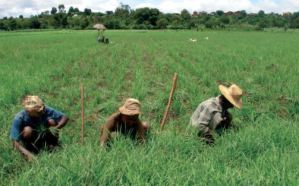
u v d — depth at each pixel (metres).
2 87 12.35
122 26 118.75
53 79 15.75
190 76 16.61
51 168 5.82
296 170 5.83
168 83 14.70
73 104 11.47
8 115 9.65
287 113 10.72
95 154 6.17
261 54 27.17
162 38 54.72
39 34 71.56
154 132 7.97
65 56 24.86
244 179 5.54
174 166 6.00
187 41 46.78
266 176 5.62
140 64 20.81
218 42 44.75
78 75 16.88
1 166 6.90
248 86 13.71
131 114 7.18
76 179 5.49
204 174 5.66
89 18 125.38
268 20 143.62
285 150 6.89
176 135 7.61
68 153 6.57
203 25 124.25
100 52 29.34
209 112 7.98
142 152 6.43
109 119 7.39
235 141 7.21
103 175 5.48
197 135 7.82
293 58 24.20
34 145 7.34
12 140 7.12
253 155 6.92
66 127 9.06
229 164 6.53
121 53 28.42
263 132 7.74
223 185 5.35
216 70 17.72
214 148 7.26
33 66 19.16
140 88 12.78
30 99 7.21
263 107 11.15
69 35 64.31
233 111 9.89
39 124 7.36
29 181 5.48
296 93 12.03
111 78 15.43
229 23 137.12
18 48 33.78
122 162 5.90
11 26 125.38
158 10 132.38
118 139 7.02
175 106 10.64
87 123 9.43
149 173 5.64
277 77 14.85
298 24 138.50
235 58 23.30
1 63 20.95
